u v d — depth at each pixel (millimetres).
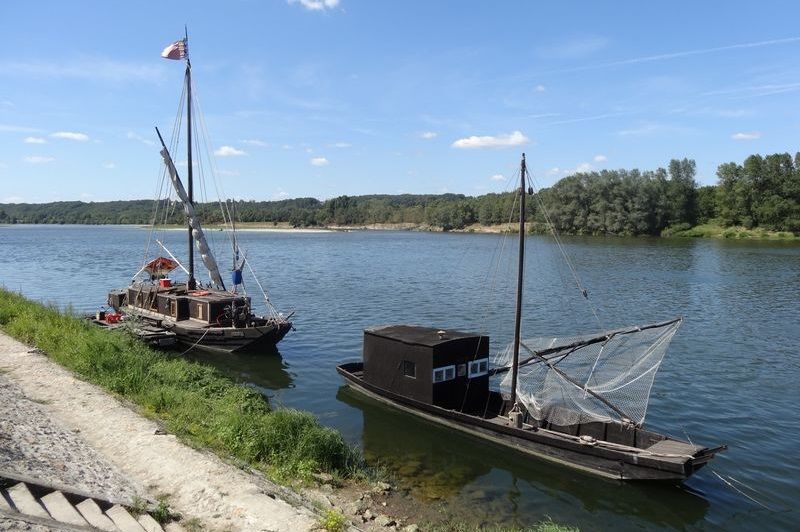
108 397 18656
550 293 56031
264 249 124188
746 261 85562
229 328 32594
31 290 57250
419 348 22609
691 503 16531
